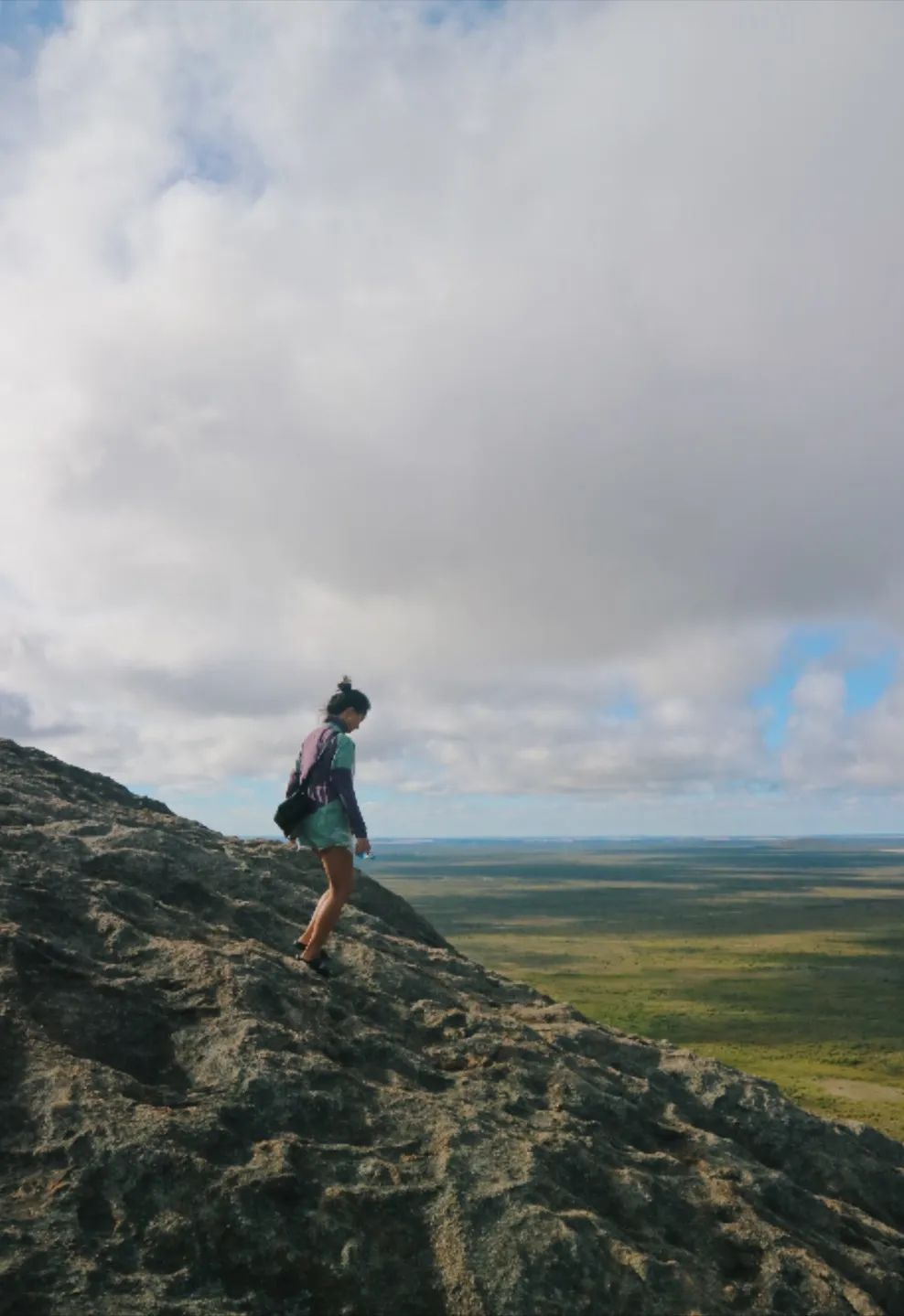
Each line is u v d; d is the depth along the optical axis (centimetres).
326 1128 861
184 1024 960
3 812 1447
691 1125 1122
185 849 1499
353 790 1170
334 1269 722
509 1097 1011
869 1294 869
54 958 984
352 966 1285
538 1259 750
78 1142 750
